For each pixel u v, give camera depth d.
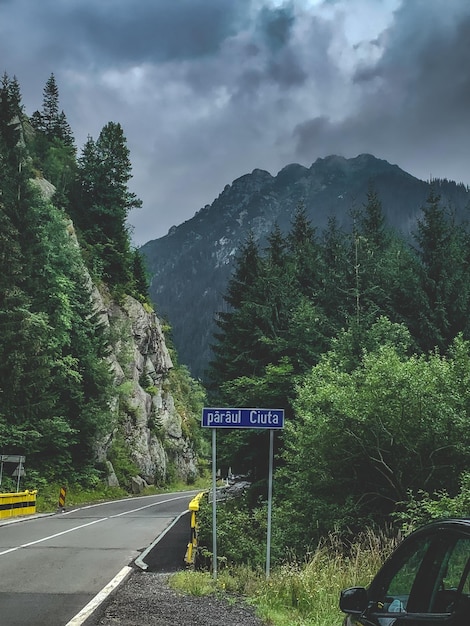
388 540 12.98
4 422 36.97
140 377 76.25
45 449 42.47
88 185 79.62
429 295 32.06
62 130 106.56
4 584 11.22
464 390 15.39
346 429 15.77
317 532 15.50
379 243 49.56
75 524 25.25
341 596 4.04
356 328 24.91
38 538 19.55
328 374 17.47
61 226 52.88
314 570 10.63
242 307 34.84
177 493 64.25
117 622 8.43
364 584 9.64
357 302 31.16
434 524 3.62
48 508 36.56
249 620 8.70
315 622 8.51
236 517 16.09
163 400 84.00
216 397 36.94
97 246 74.31
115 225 78.62
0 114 73.00
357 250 35.34
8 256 37.81
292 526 15.91
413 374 15.45
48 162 81.00
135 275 85.75
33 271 44.84
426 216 33.81
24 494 30.77
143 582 11.78
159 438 79.81
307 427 16.86
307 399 17.12
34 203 50.91
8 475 38.31
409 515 12.88
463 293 31.73
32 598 9.93
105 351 53.94
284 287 35.16
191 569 12.89
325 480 16.45
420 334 31.36
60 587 10.94
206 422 11.88
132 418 67.38
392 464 15.93
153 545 17.44
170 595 10.49
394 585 3.81
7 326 36.56
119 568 13.28
